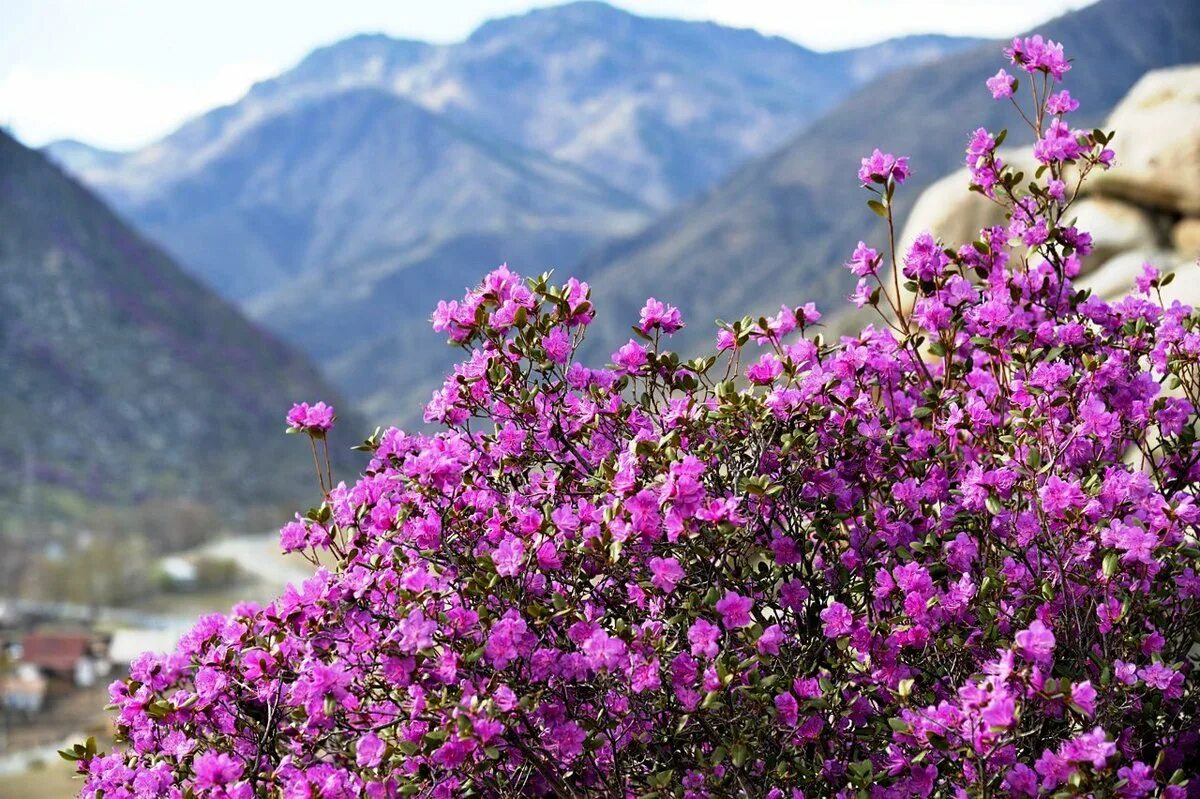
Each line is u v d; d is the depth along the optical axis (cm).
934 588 317
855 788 291
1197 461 364
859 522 328
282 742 337
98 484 13288
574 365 359
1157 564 307
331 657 325
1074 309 392
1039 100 395
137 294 18138
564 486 345
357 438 15138
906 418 372
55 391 15038
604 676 289
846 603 329
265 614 331
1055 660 314
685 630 307
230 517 13150
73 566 10612
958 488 352
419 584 296
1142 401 370
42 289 16762
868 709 306
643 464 309
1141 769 260
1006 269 400
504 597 298
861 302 389
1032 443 345
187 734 342
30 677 8312
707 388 352
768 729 292
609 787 296
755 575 325
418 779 293
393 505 338
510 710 280
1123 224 835
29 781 6425
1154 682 294
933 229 841
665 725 301
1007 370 394
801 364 346
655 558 295
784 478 322
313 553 336
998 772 274
